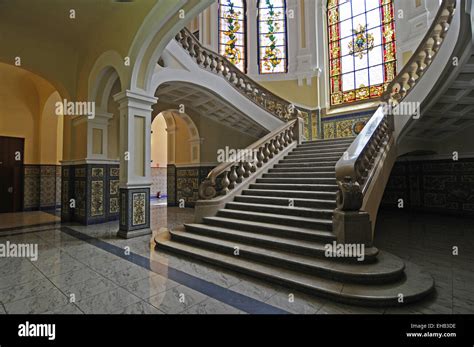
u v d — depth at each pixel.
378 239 5.31
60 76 7.15
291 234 4.14
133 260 4.16
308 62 10.80
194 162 10.45
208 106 8.84
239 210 5.46
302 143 8.38
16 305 2.75
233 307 2.71
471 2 3.62
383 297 2.67
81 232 6.02
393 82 6.57
